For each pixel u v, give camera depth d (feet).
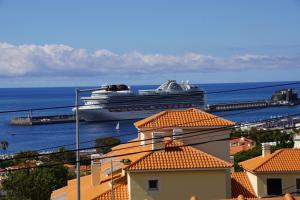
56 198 197.67
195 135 170.30
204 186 154.81
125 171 156.35
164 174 154.20
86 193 169.58
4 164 424.87
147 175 153.89
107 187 164.86
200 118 176.45
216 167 154.61
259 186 168.14
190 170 154.40
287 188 168.25
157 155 158.40
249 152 335.47
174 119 177.06
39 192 288.51
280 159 172.35
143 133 175.01
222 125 174.50
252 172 169.27
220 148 174.81
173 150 160.76
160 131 172.24
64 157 442.91
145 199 151.74
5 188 288.71
